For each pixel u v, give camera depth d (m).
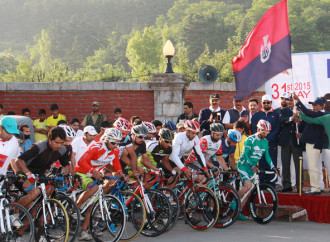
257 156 7.35
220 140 7.36
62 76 36.44
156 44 141.62
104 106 11.12
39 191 5.70
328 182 8.83
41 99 11.27
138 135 6.61
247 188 7.33
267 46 8.29
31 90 11.27
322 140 7.70
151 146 7.16
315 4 156.00
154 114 10.80
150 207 6.43
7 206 5.32
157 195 6.59
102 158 6.07
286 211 7.51
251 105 8.95
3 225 5.15
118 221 5.99
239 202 6.93
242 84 8.67
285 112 8.38
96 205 6.09
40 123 10.59
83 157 6.07
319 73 9.46
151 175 7.13
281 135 8.20
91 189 6.11
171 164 7.34
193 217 6.99
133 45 139.25
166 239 6.27
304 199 7.59
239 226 7.23
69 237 6.18
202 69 11.01
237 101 9.15
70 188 6.57
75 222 6.09
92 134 6.79
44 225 5.51
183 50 32.69
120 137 6.00
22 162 5.44
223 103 11.05
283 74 9.67
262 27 8.36
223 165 7.41
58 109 11.20
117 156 6.27
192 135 6.93
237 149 8.55
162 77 10.72
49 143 5.60
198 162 7.15
